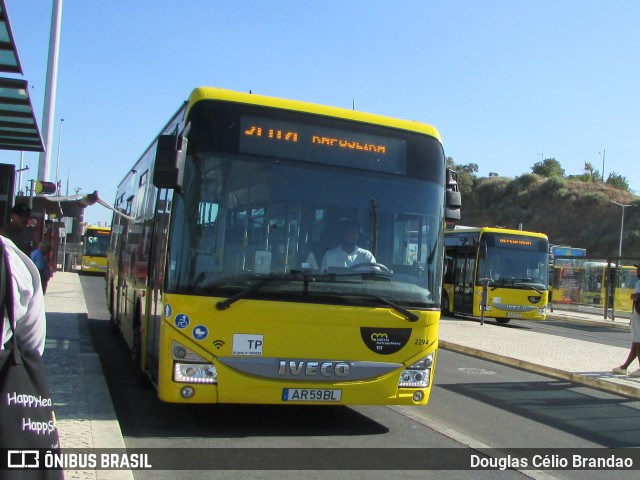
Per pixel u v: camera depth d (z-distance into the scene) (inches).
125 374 391.5
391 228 277.4
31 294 123.3
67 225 1112.2
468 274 986.7
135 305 375.9
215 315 249.3
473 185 3791.8
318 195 269.6
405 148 288.5
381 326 267.9
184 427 277.1
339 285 263.4
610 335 961.5
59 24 738.2
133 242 417.7
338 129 279.1
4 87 362.3
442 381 454.3
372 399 267.1
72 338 480.7
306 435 277.1
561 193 3277.6
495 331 807.7
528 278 967.6
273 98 275.7
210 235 254.1
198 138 260.5
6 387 118.6
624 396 439.2
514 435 309.4
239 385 250.4
